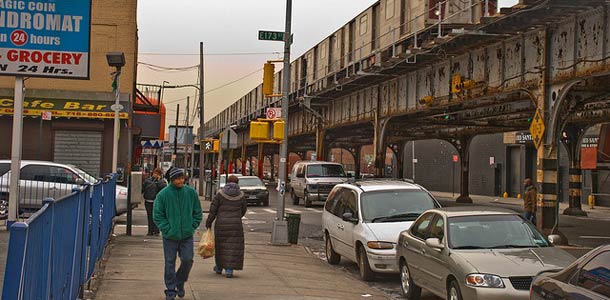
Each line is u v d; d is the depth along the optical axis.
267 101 51.41
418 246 9.74
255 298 9.04
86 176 17.50
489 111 29.33
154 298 8.55
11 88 27.23
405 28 25.92
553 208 17.98
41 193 15.24
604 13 16.05
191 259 8.51
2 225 14.00
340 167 33.91
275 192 55.00
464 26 19.45
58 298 5.14
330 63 36.59
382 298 10.07
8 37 10.70
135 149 36.81
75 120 27.48
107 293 8.77
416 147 67.56
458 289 8.22
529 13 17.03
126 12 28.95
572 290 5.50
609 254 5.30
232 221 10.66
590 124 33.22
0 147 26.94
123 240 15.30
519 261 8.12
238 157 109.06
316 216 27.41
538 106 18.67
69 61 10.91
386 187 13.03
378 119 31.58
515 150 51.41
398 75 28.44
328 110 40.31
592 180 42.12
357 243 12.11
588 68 16.64
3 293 3.04
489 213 9.52
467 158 44.75
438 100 25.00
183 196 8.38
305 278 11.41
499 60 20.89
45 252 4.21
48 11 10.85
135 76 34.12
